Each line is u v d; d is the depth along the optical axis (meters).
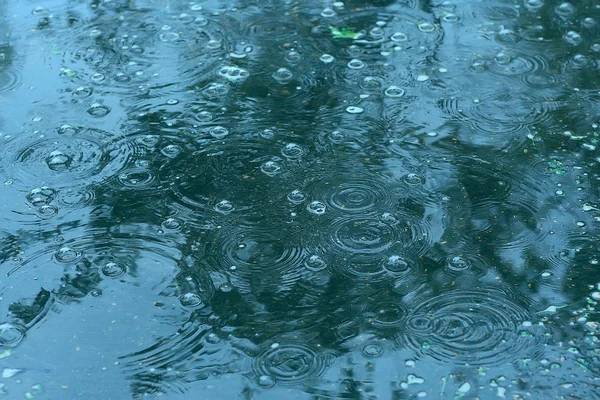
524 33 2.87
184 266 1.94
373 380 1.65
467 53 2.76
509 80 2.61
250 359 1.70
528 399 1.60
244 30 2.92
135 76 2.67
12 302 1.86
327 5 3.07
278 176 2.22
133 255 1.98
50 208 2.13
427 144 2.33
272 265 1.94
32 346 1.75
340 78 2.64
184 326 1.79
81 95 2.58
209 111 2.49
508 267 1.91
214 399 1.62
